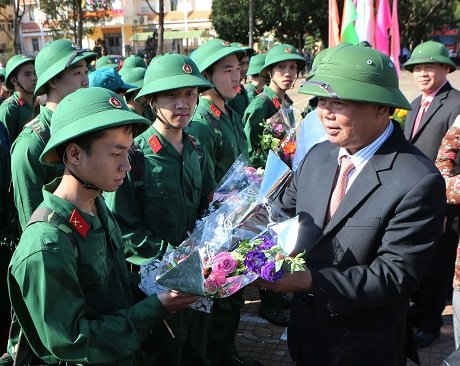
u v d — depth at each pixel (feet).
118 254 7.41
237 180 8.90
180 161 10.18
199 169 10.66
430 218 6.50
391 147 6.88
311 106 17.29
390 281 6.44
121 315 6.63
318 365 7.34
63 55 11.71
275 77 17.34
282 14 99.71
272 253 6.28
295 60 17.19
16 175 10.11
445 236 12.11
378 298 6.46
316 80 6.44
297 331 7.66
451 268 12.50
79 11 74.43
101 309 6.82
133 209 9.70
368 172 6.82
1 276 11.50
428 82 14.37
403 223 6.50
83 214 6.53
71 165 6.40
